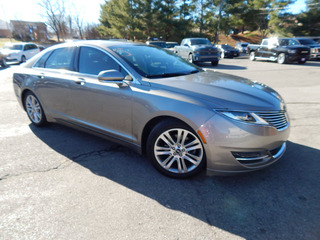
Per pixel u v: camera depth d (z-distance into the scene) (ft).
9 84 27.32
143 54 10.48
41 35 183.21
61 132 12.73
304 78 30.35
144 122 8.36
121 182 8.23
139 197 7.43
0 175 8.59
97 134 10.40
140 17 122.31
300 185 8.03
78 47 10.90
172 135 8.22
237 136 7.04
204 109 7.23
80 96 10.28
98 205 7.06
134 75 8.86
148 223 6.37
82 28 144.97
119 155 10.18
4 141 11.55
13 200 7.25
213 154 7.29
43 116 12.87
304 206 7.02
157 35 125.80
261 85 9.75
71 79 10.56
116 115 9.20
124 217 6.58
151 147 8.48
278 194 7.57
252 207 6.98
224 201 7.25
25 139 11.81
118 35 133.90
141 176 8.59
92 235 5.96
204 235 5.98
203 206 7.04
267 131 7.27
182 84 8.36
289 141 11.55
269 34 140.87
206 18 134.82
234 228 6.20
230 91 8.06
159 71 9.62
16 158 9.86
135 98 8.46
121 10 125.08
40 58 12.75
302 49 47.75
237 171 7.46
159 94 8.02
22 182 8.18
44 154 10.23
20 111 16.62
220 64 51.78
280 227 6.23
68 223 6.34
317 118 14.85
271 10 131.34
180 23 123.54
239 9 133.39
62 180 8.32
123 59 9.36
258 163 7.54
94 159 9.82
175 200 7.30
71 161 9.66
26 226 6.24
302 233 6.02
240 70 39.70
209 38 135.64
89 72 10.18
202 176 8.59
